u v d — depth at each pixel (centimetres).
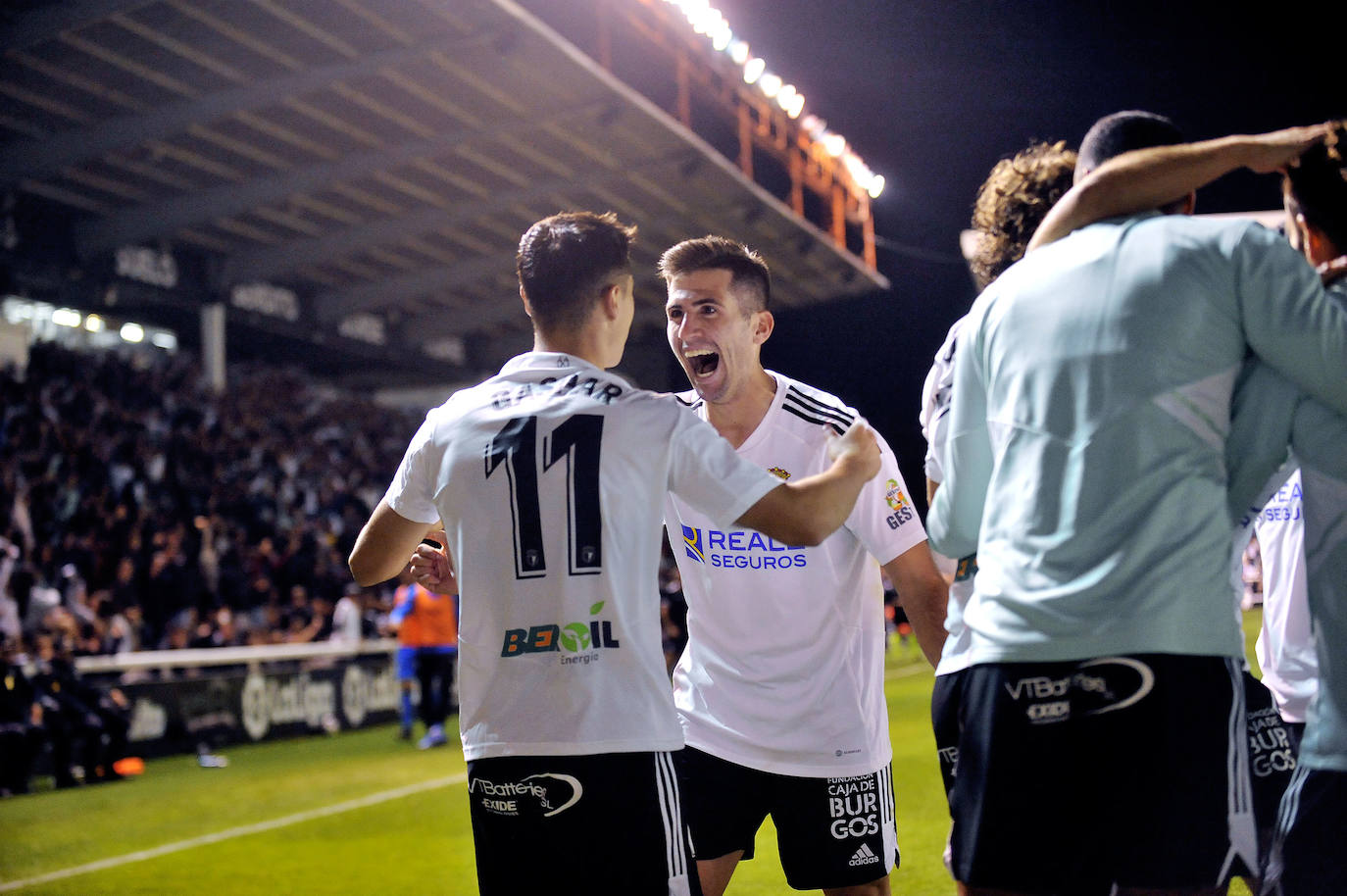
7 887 491
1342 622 177
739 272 261
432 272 2095
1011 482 182
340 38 1346
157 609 1252
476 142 1677
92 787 829
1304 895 180
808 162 2272
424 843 557
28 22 1195
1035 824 173
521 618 189
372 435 2139
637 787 184
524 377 200
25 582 1039
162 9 1229
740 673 258
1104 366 174
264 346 2250
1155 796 165
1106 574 169
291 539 1542
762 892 427
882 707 267
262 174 1666
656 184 1923
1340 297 181
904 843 488
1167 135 193
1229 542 172
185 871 514
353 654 1277
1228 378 173
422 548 234
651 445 191
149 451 1527
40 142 1436
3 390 1430
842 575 257
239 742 1062
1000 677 178
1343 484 174
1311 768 182
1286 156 183
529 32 1372
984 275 237
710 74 2014
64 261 1650
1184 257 174
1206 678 167
